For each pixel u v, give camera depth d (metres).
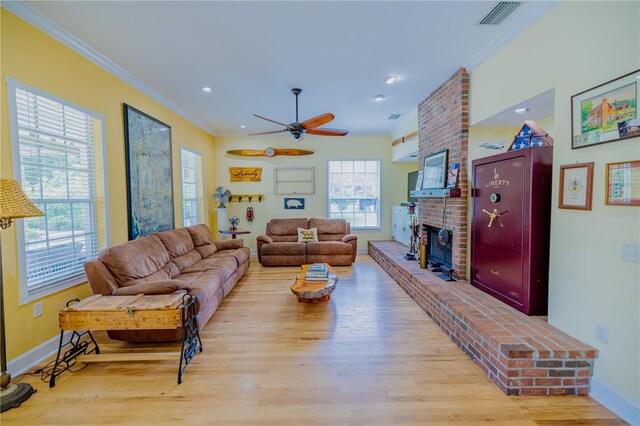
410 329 2.79
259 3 2.08
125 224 3.26
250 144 6.46
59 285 2.40
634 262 1.57
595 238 1.78
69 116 2.55
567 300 2.00
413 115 5.01
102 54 2.80
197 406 1.77
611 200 1.67
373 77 3.44
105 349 2.44
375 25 2.38
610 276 1.70
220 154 6.43
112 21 2.28
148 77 3.37
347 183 6.64
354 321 2.97
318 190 6.56
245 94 3.95
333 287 3.36
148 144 3.71
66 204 2.53
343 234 6.05
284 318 3.07
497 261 2.71
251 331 2.77
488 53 2.80
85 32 2.43
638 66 1.52
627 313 1.61
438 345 2.49
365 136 6.55
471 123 3.18
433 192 3.62
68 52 2.50
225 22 2.31
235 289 4.08
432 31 2.48
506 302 2.58
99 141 2.88
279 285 4.26
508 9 2.19
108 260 2.52
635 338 1.58
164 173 4.13
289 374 2.08
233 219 5.95
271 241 5.58
